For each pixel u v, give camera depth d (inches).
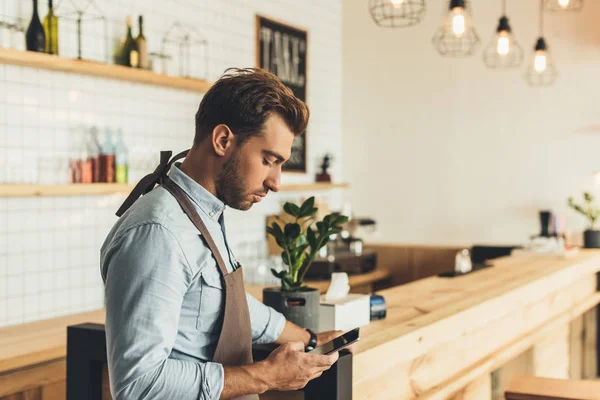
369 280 201.6
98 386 81.7
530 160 230.4
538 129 228.8
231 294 61.7
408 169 248.2
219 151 60.3
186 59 183.6
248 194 61.4
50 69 145.3
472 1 236.4
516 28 231.0
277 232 84.3
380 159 252.7
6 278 138.6
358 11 254.1
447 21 148.1
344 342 71.6
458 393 106.7
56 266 148.9
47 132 145.7
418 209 247.1
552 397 100.9
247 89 59.7
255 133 59.7
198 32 188.4
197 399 56.0
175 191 60.7
